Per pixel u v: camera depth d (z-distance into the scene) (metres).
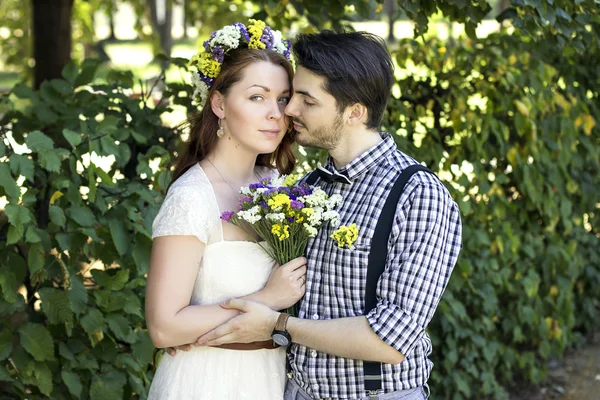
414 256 1.85
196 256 2.02
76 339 2.87
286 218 1.98
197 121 2.22
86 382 2.91
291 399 2.11
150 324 2.01
